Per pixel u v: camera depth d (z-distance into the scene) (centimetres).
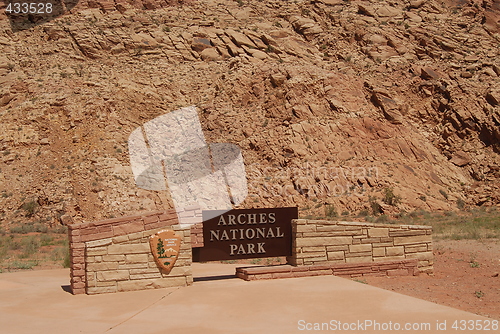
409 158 4469
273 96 4812
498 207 4112
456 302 939
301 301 900
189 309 864
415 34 5984
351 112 4738
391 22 6262
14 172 4050
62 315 844
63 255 1972
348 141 4488
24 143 4259
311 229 1165
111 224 1041
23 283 1202
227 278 1172
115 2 6341
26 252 2147
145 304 909
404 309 831
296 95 4778
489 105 4969
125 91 4875
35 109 4475
